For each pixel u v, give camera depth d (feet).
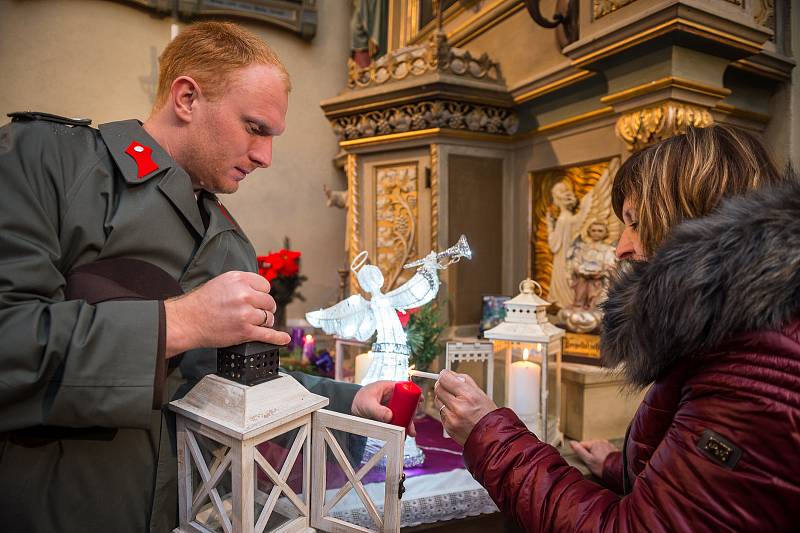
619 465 3.14
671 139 2.09
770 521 1.38
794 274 1.40
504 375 4.01
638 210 2.09
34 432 1.72
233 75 2.09
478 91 4.96
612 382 3.89
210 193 2.49
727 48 3.52
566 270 4.70
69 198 1.87
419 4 7.39
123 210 1.95
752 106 4.21
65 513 1.75
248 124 2.14
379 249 5.49
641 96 3.73
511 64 5.48
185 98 2.12
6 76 7.11
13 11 7.11
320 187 8.74
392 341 3.18
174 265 2.12
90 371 1.60
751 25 3.44
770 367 1.41
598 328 4.17
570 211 4.71
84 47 7.45
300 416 1.78
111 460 1.81
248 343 1.74
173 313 1.73
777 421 1.37
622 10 3.67
